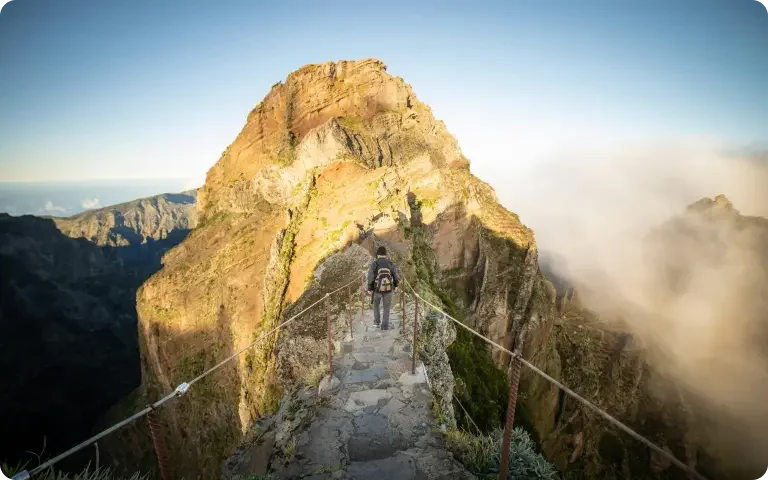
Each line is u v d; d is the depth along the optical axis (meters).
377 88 60.53
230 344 41.34
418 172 32.75
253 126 69.62
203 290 49.66
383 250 11.17
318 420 7.23
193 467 43.75
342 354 9.70
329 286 16.00
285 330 13.73
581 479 40.41
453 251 31.48
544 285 41.72
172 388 49.09
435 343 11.38
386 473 5.96
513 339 34.59
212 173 76.38
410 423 7.09
